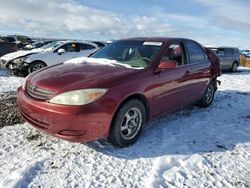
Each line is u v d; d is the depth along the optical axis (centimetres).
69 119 334
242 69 1853
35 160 347
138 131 407
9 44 1727
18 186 290
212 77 620
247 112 616
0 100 625
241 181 329
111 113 355
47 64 1062
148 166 349
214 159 378
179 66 495
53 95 344
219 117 564
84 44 1168
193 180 324
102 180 313
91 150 381
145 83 402
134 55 463
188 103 543
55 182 304
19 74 1062
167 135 447
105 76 374
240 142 439
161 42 485
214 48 1549
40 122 357
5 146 383
